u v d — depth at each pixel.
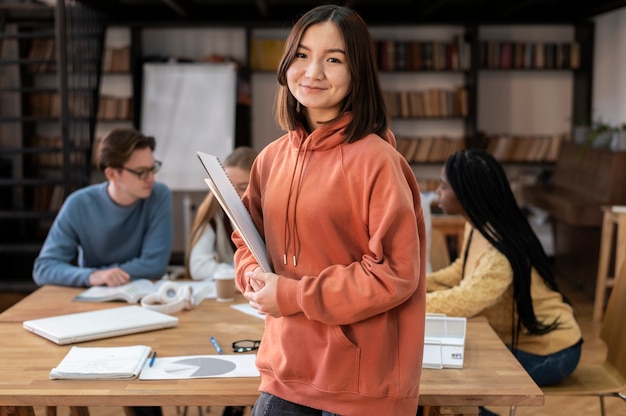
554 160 7.97
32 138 7.91
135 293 2.79
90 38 7.12
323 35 1.64
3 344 2.29
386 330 1.67
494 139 8.02
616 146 6.61
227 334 2.38
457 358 2.07
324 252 1.68
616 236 6.06
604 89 7.59
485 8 7.68
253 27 7.88
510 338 2.69
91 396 1.88
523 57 7.91
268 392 1.76
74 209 3.17
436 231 3.82
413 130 8.21
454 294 2.52
